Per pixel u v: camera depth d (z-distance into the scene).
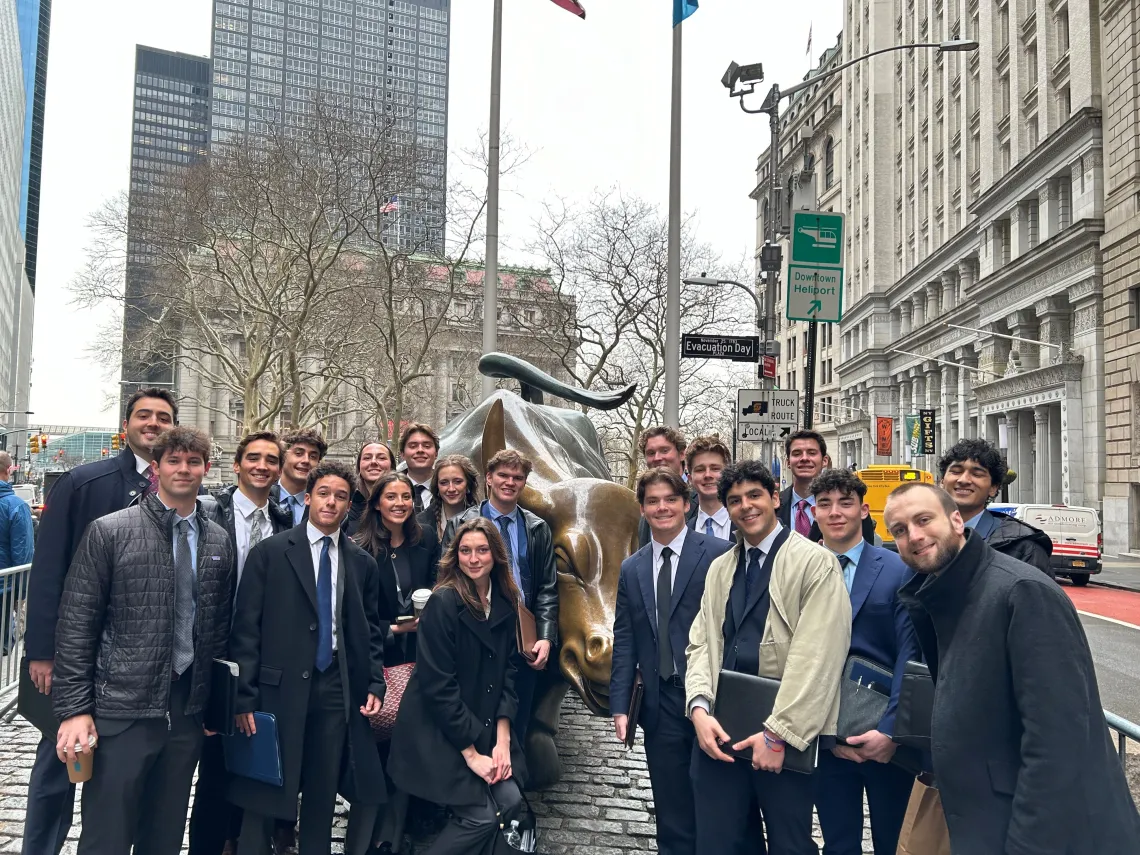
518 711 4.38
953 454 4.10
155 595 3.23
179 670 3.33
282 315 26.48
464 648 3.68
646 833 4.30
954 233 45.22
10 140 99.50
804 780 3.13
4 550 7.30
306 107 25.86
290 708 3.57
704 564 3.71
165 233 26.19
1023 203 34.84
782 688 3.08
